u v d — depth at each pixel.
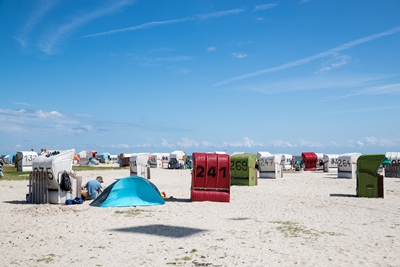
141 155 31.98
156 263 7.49
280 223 11.81
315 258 7.78
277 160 33.75
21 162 38.31
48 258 7.87
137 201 16.06
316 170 49.12
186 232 10.44
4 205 15.70
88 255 8.10
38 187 16.25
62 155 16.12
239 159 26.78
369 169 19.08
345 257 7.84
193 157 17.73
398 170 34.06
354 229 10.82
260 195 20.20
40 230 10.72
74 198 16.38
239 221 12.18
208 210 14.67
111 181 28.08
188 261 7.61
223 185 17.55
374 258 7.77
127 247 8.78
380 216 13.19
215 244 9.03
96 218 12.70
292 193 21.27
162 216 13.18
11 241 9.39
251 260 7.65
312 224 11.64
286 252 8.26
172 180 30.42
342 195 20.14
